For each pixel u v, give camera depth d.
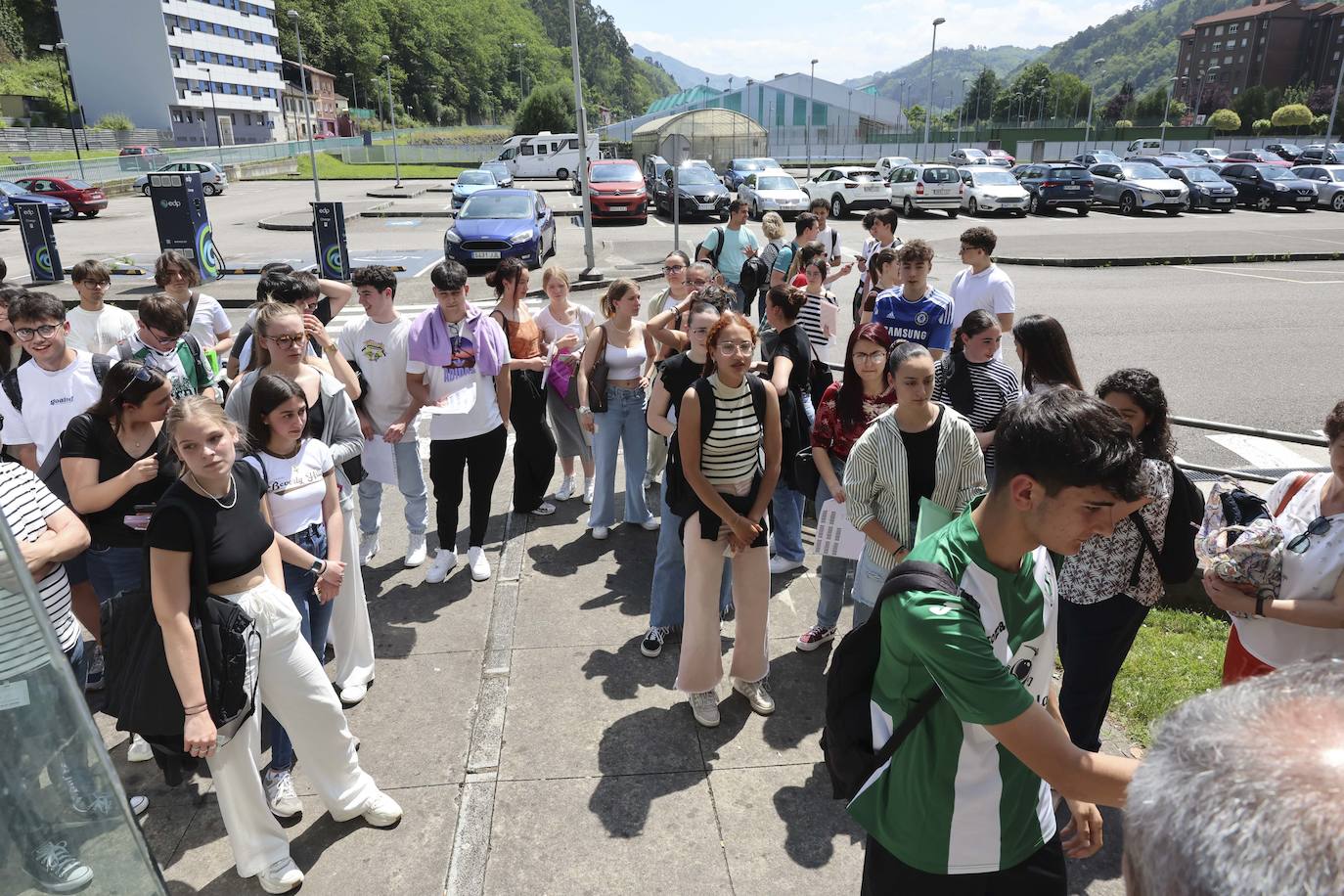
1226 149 60.62
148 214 32.41
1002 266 17.72
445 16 136.38
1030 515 1.54
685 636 3.61
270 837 2.86
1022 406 1.55
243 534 2.71
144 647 2.57
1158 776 0.84
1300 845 0.67
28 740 1.30
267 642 2.77
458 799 3.26
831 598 4.19
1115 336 11.34
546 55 160.88
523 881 2.87
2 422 3.68
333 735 2.99
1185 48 141.38
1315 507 2.53
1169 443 2.78
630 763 3.45
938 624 1.58
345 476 3.96
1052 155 65.88
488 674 4.07
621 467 7.04
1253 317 12.45
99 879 1.40
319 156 64.62
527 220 17.45
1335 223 25.44
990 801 1.78
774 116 77.62
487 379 4.91
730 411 3.42
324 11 117.81
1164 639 4.27
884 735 1.84
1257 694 0.84
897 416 3.27
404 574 5.10
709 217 26.27
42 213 15.50
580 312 5.86
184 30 84.81
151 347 4.56
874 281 6.55
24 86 80.75
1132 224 25.59
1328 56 122.94
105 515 3.45
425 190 40.38
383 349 4.86
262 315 3.78
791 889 2.83
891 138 73.00
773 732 3.64
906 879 1.86
